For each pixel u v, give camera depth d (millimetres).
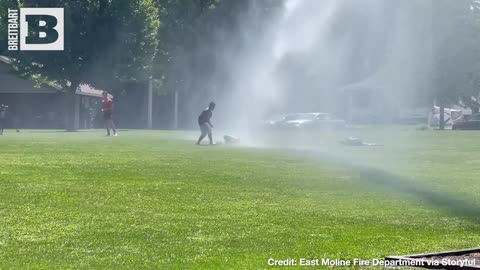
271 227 13336
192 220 13930
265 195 17875
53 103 81875
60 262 10195
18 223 13180
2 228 12641
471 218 14750
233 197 17344
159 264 10148
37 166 23828
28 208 14875
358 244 11797
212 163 26547
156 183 19734
